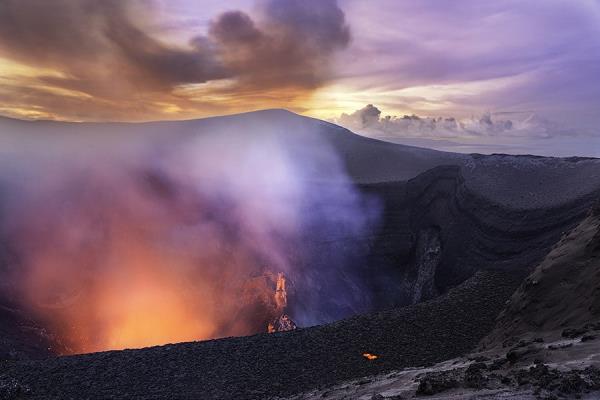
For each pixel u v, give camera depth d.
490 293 35.84
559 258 25.59
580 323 19.66
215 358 28.77
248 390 24.33
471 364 18.06
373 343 29.62
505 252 46.97
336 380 24.50
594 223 26.23
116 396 23.94
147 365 27.92
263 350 29.70
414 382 17.12
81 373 26.98
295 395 22.33
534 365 14.26
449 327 30.78
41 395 24.27
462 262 53.53
